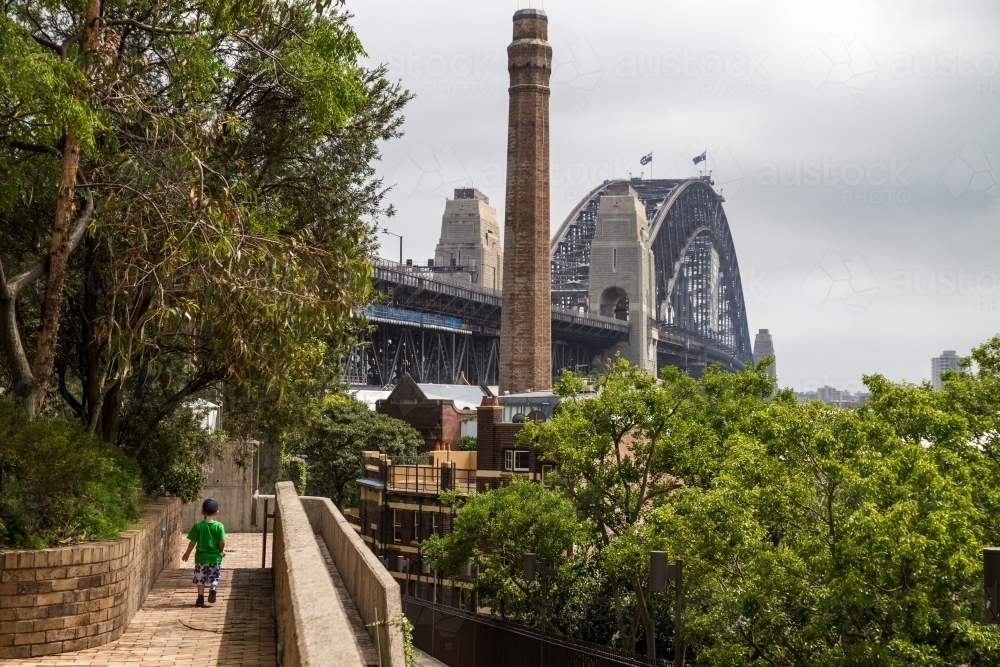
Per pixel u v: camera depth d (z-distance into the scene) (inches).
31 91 524.1
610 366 1615.4
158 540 772.6
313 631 230.7
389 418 3575.3
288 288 629.9
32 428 527.2
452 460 2738.7
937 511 775.1
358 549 434.0
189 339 860.6
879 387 1011.3
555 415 1604.3
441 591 2423.7
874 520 765.3
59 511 528.1
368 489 2866.6
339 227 987.9
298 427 1133.1
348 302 667.4
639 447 1562.5
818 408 953.5
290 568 322.3
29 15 713.0
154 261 639.8
